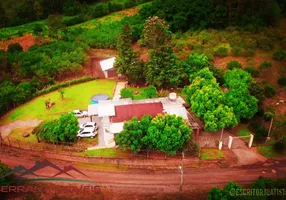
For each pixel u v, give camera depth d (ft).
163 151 148.46
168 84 203.51
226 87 190.08
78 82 217.56
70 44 254.27
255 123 169.37
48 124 166.40
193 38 261.65
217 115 155.94
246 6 276.21
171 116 152.56
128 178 146.41
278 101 187.01
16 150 162.71
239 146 161.38
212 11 274.16
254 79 202.08
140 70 205.67
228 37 255.50
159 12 282.97
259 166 150.71
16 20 330.54
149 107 168.96
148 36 199.21
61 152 158.92
